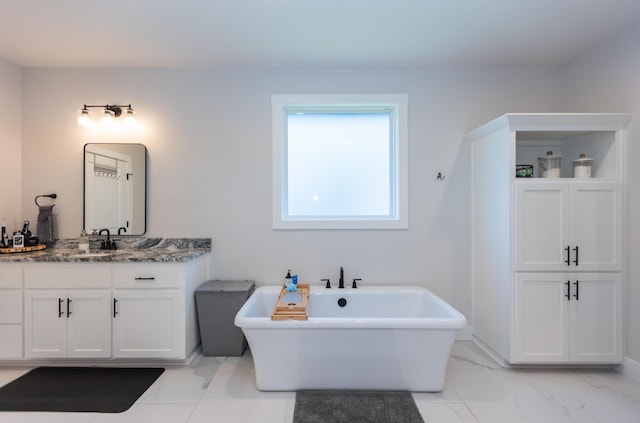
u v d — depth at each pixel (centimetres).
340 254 302
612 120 236
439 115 300
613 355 239
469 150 301
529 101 299
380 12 217
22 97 295
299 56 279
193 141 299
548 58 285
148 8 211
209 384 227
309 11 216
